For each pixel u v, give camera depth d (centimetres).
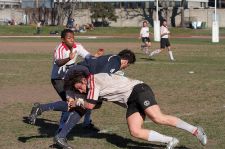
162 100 1897
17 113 1648
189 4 11500
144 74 2794
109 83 1124
